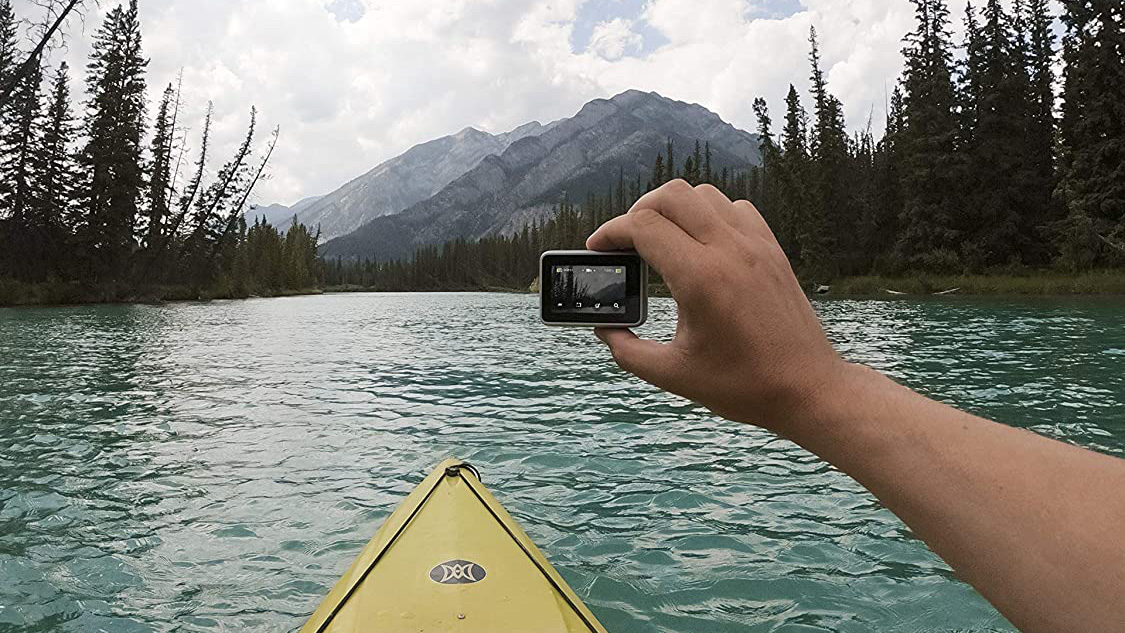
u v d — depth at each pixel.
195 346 17.12
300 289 86.69
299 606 3.82
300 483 5.83
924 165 44.22
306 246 97.31
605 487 5.64
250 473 6.12
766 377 0.63
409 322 28.27
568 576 4.09
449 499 3.59
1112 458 0.54
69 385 10.92
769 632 3.50
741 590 3.92
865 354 13.31
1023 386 9.75
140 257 43.38
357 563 2.97
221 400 9.68
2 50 24.61
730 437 7.18
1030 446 0.56
